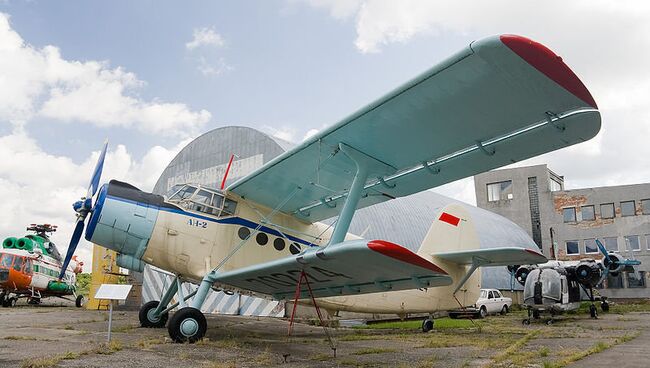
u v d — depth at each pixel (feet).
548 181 121.39
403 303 37.63
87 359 18.34
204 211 28.94
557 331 35.58
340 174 28.22
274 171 27.76
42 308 59.47
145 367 16.81
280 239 31.63
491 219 97.40
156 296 57.16
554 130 21.34
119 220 26.71
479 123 21.84
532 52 16.61
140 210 27.17
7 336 25.26
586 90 18.43
